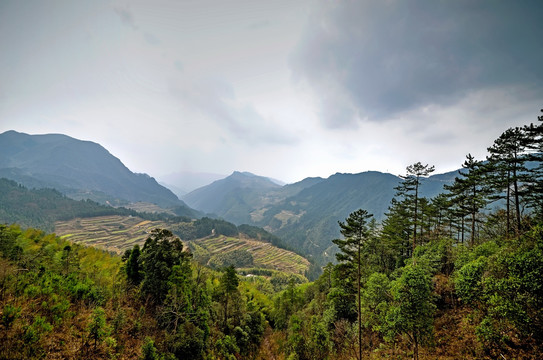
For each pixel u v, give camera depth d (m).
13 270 18.44
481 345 17.69
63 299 18.81
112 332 19.89
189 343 22.50
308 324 38.00
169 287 25.67
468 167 32.09
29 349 14.23
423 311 16.72
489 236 33.50
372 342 27.08
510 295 14.95
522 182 26.78
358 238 24.81
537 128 23.69
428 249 31.03
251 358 34.78
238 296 41.66
